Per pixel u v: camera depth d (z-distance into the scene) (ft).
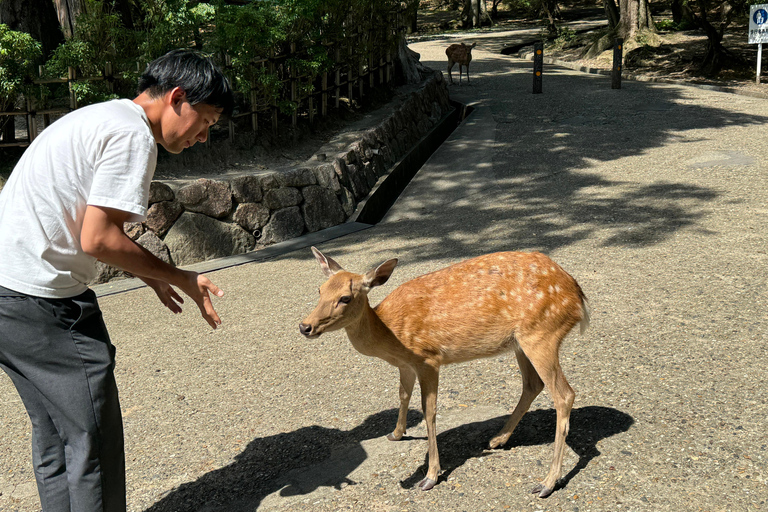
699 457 9.98
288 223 26.89
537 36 100.78
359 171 30.71
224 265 24.02
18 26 31.89
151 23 29.01
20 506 10.87
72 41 26.32
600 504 9.16
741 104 44.91
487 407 12.26
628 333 14.64
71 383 8.02
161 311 19.81
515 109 46.65
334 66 35.24
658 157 32.37
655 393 11.98
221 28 28.76
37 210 7.60
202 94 8.14
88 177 7.68
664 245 20.59
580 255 20.54
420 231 26.03
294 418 12.77
